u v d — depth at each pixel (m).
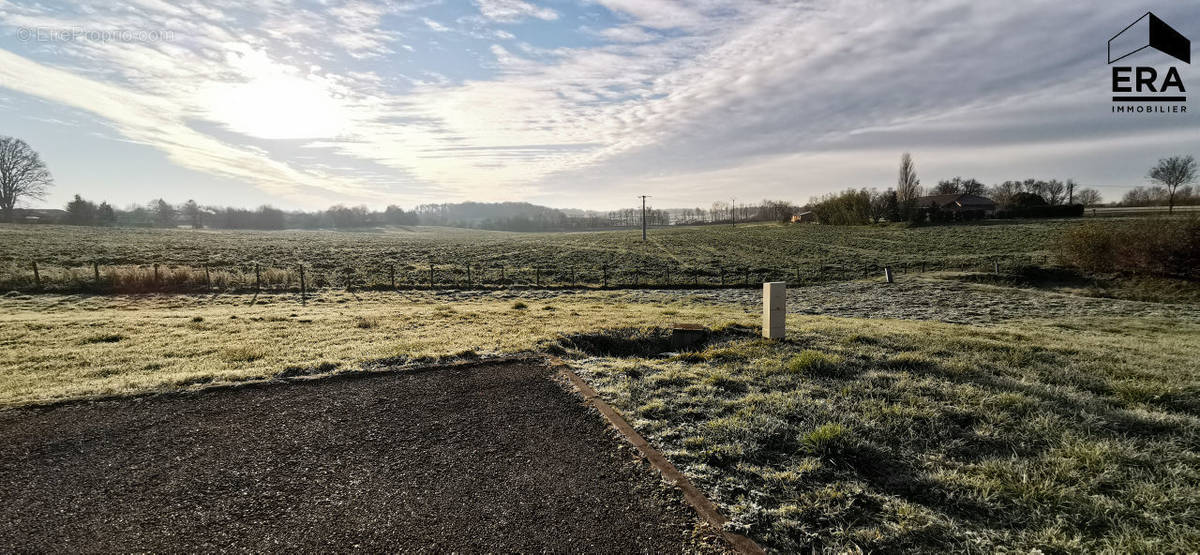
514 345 7.28
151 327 9.24
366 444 3.97
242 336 8.34
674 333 8.36
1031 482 3.36
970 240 42.25
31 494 3.21
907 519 2.96
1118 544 2.71
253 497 3.19
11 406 4.67
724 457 3.74
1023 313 16.19
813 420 4.42
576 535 2.79
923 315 16.02
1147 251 23.28
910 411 4.52
